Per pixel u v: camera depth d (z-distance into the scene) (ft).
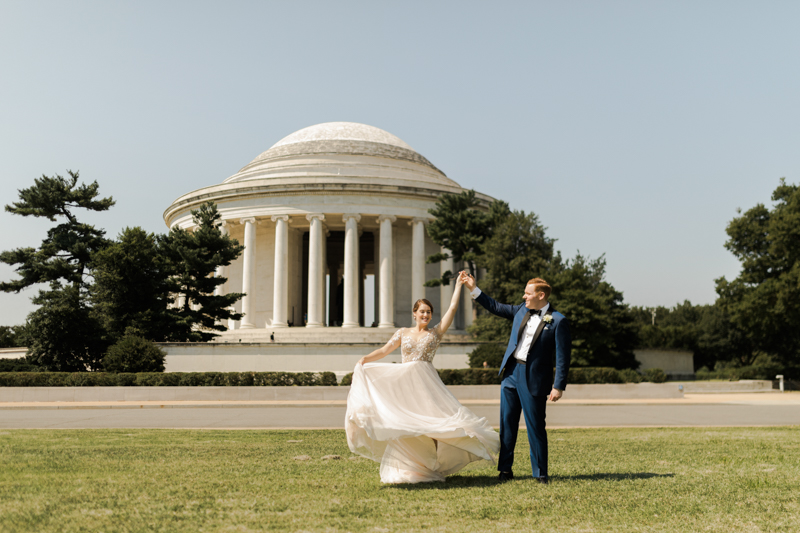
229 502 24.64
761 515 22.88
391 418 29.01
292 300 221.66
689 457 39.47
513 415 30.94
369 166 222.28
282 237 204.54
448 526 21.02
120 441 49.11
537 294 30.91
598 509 23.56
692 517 22.56
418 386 30.66
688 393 169.99
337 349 158.20
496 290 164.35
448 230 178.60
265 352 156.56
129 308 155.02
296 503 24.50
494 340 164.04
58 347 144.46
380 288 205.16
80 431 59.11
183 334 160.25
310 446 46.06
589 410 99.81
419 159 241.76
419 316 31.76
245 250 207.10
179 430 60.85
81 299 154.71
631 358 180.65
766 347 231.91
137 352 131.64
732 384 186.80
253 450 43.14
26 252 182.60
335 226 227.40
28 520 21.38
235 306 206.80
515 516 22.44
